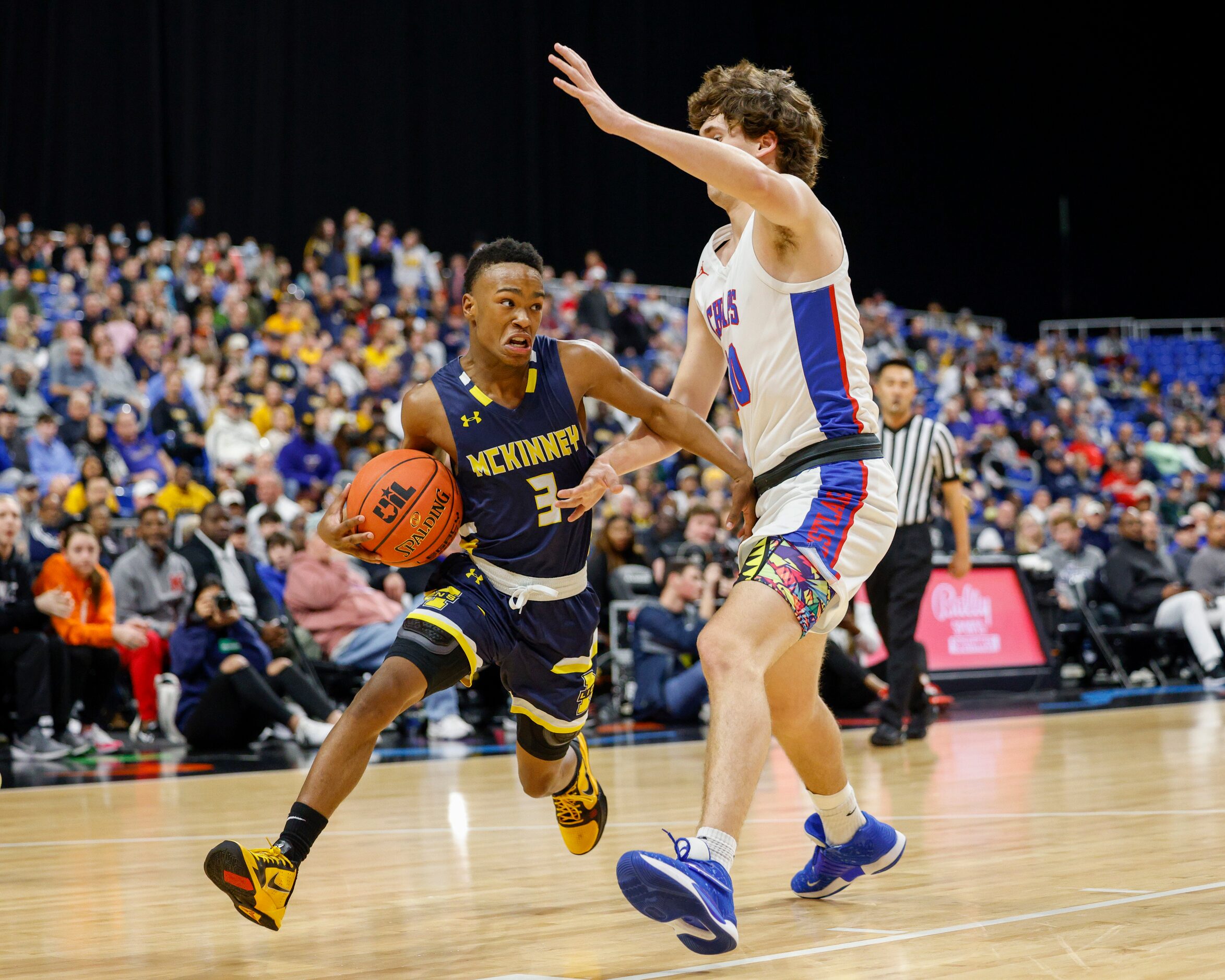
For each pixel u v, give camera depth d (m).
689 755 5.83
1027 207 23.30
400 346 13.13
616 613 8.30
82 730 6.82
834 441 2.43
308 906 2.71
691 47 22.12
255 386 10.80
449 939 2.35
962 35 23.23
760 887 2.79
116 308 11.61
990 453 14.34
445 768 5.59
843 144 22.39
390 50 19.72
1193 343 21.27
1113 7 22.47
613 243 21.64
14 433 8.76
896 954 2.08
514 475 2.59
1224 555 10.31
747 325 2.49
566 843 2.99
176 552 7.40
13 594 6.49
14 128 16.89
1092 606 10.34
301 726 6.77
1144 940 2.12
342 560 7.72
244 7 18.30
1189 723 6.60
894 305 22.69
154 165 17.58
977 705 8.38
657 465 11.73
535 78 20.97
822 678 7.95
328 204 19.16
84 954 2.29
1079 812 3.73
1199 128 22.06
